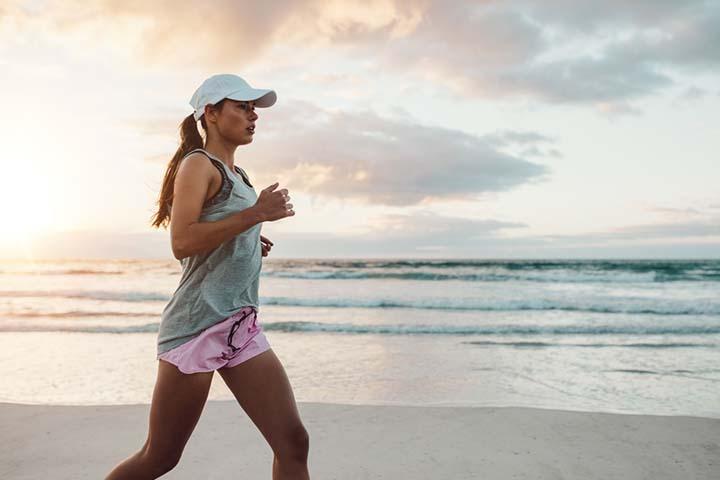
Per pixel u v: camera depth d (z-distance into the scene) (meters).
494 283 24.48
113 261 54.06
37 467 3.62
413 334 11.16
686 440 4.09
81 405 5.02
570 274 27.20
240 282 2.32
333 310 15.37
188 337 2.25
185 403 2.26
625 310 15.23
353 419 4.64
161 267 41.22
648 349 9.44
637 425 4.43
